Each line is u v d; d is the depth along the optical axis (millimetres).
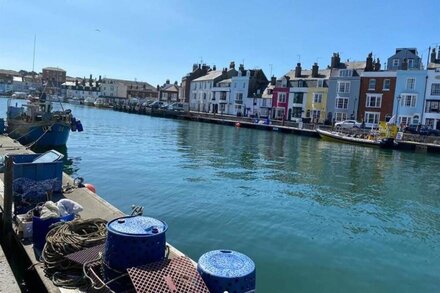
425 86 56406
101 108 120000
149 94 160625
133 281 4742
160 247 5316
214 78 94062
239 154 31141
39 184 10055
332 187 19906
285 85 75438
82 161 23172
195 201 14977
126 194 15500
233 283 4973
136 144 33906
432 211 16250
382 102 60594
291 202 16000
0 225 8781
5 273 5957
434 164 32844
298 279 9000
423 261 10625
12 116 29766
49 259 6199
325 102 67688
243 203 15195
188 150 31562
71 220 7590
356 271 9680
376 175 25078
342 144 45094
